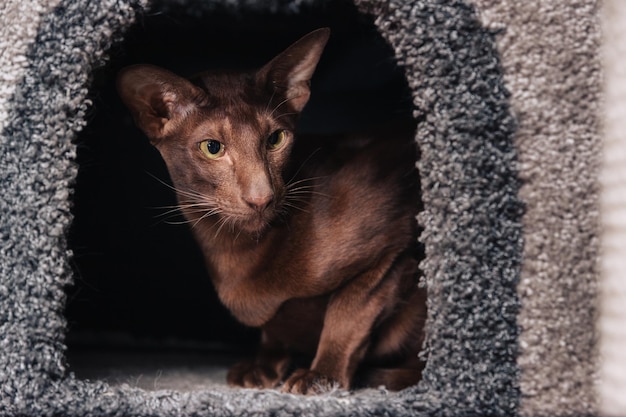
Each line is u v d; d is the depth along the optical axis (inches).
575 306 22.8
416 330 27.2
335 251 25.4
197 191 25.6
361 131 27.8
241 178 24.6
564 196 22.9
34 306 23.0
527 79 23.0
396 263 25.8
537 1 23.1
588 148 22.9
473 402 22.7
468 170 22.9
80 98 23.5
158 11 26.3
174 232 35.4
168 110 25.8
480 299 22.9
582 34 23.0
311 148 26.9
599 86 23.0
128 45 29.5
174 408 22.8
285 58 26.0
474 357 22.8
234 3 26.9
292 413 22.7
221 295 26.8
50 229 23.2
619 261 22.6
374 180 25.8
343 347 25.7
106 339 35.1
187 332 35.4
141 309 35.3
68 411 22.8
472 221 22.9
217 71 26.9
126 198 35.2
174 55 34.1
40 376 22.9
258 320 26.8
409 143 26.4
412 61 23.2
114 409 22.7
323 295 26.1
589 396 22.7
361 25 29.0
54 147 23.3
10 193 23.3
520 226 23.0
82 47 23.5
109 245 35.1
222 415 22.7
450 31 23.1
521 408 22.8
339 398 23.3
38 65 23.4
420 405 22.7
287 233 25.6
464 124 22.9
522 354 22.9
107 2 23.5
